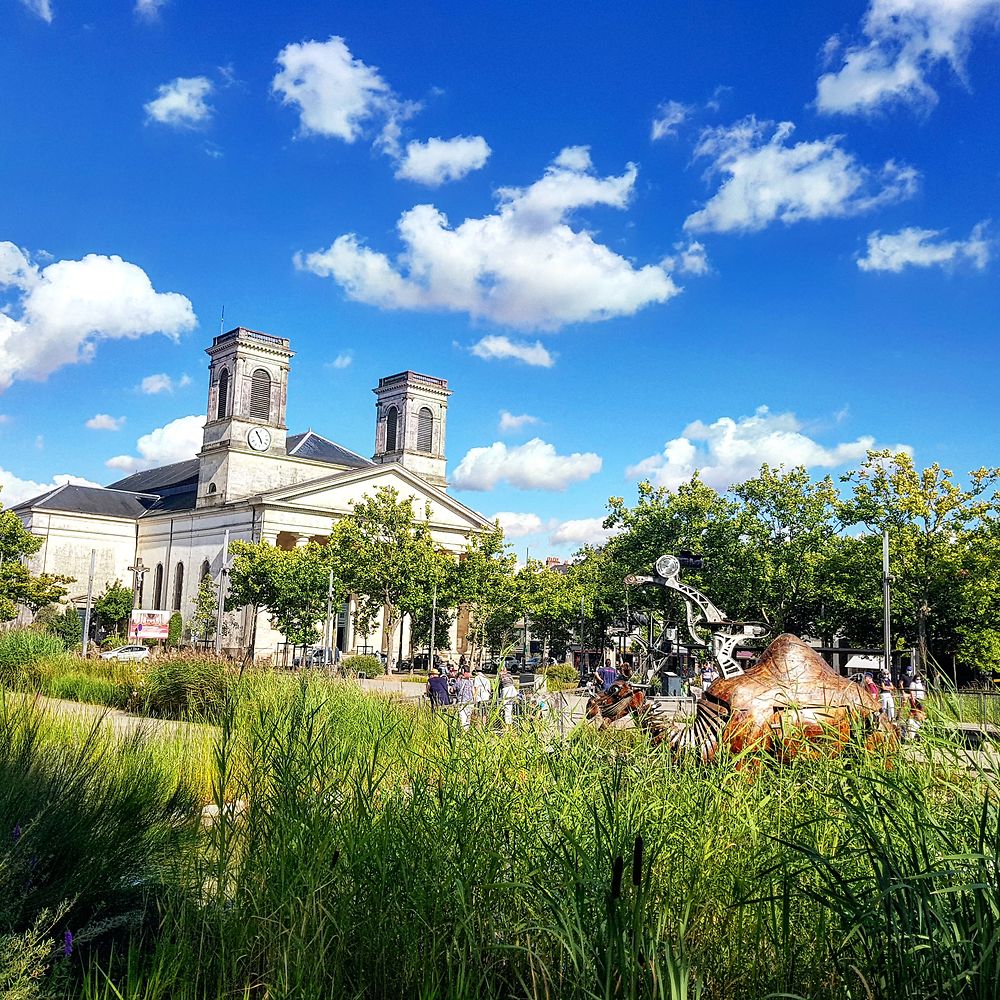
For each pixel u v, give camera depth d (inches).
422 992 128.1
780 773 211.2
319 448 3435.0
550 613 2196.1
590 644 2119.8
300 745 207.9
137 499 3673.7
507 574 2412.6
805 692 261.6
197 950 147.0
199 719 366.3
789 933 138.9
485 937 141.3
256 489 3127.5
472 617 2401.6
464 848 157.9
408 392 3575.3
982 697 208.5
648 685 323.6
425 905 147.2
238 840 183.9
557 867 152.9
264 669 610.9
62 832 174.1
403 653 2984.7
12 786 183.9
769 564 1726.1
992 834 139.3
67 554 3376.0
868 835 138.5
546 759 211.6
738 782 203.0
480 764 202.7
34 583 2463.1
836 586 1576.0
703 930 141.4
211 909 157.9
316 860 159.6
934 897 126.3
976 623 1302.9
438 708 248.1
